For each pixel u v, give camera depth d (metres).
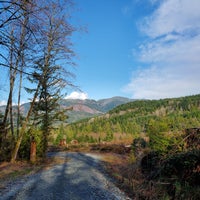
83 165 15.78
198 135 8.71
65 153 27.88
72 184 9.46
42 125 19.05
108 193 8.20
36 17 7.71
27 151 17.34
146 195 7.77
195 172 7.60
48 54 16.03
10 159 15.97
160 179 8.39
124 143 38.62
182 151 8.55
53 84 17.64
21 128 16.25
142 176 10.28
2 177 10.23
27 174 11.52
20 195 7.54
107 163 17.38
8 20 7.54
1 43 7.04
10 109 16.11
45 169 13.55
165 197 7.25
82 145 39.47
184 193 7.12
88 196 7.70
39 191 8.12
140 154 14.49
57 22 15.77
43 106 18.48
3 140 15.73
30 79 16.27
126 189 8.90
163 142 9.85
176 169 8.33
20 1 7.32
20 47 8.10
